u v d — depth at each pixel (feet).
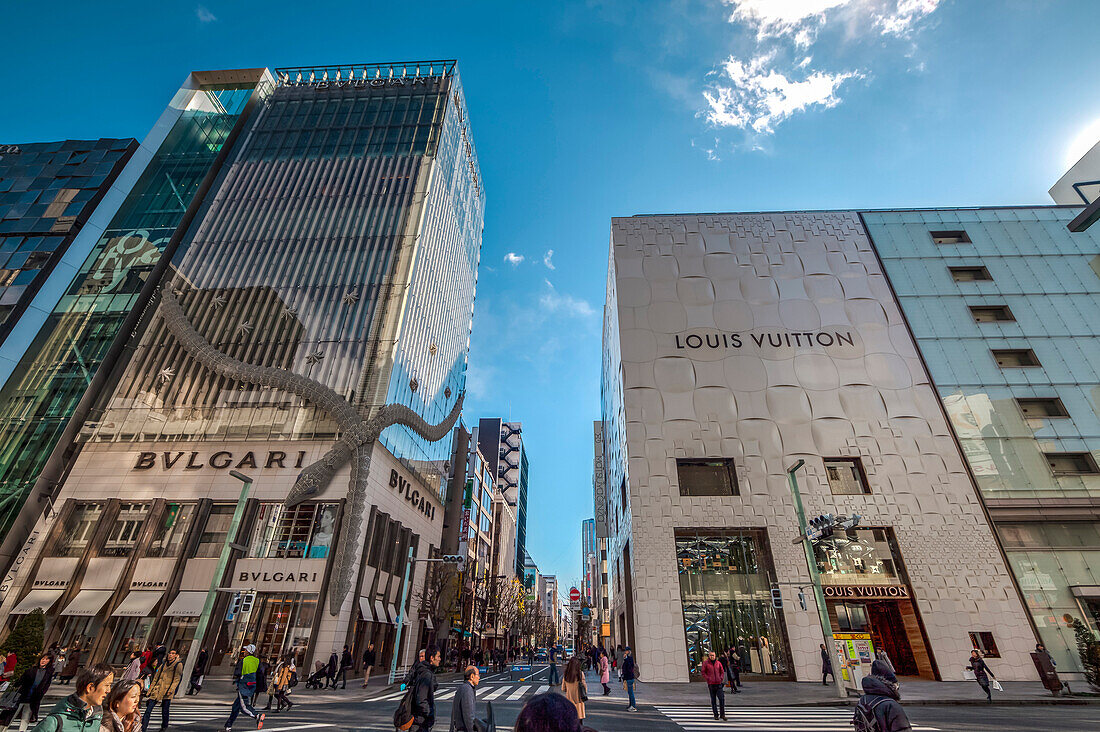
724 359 117.08
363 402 118.42
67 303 135.74
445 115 178.91
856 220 136.46
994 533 97.45
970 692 68.33
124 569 97.09
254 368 123.13
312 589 97.09
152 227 151.43
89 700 14.78
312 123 176.45
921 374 114.32
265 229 148.56
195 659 63.52
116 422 116.88
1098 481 101.60
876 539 98.22
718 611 93.30
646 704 58.44
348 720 47.29
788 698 62.13
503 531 302.86
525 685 87.56
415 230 147.23
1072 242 129.39
